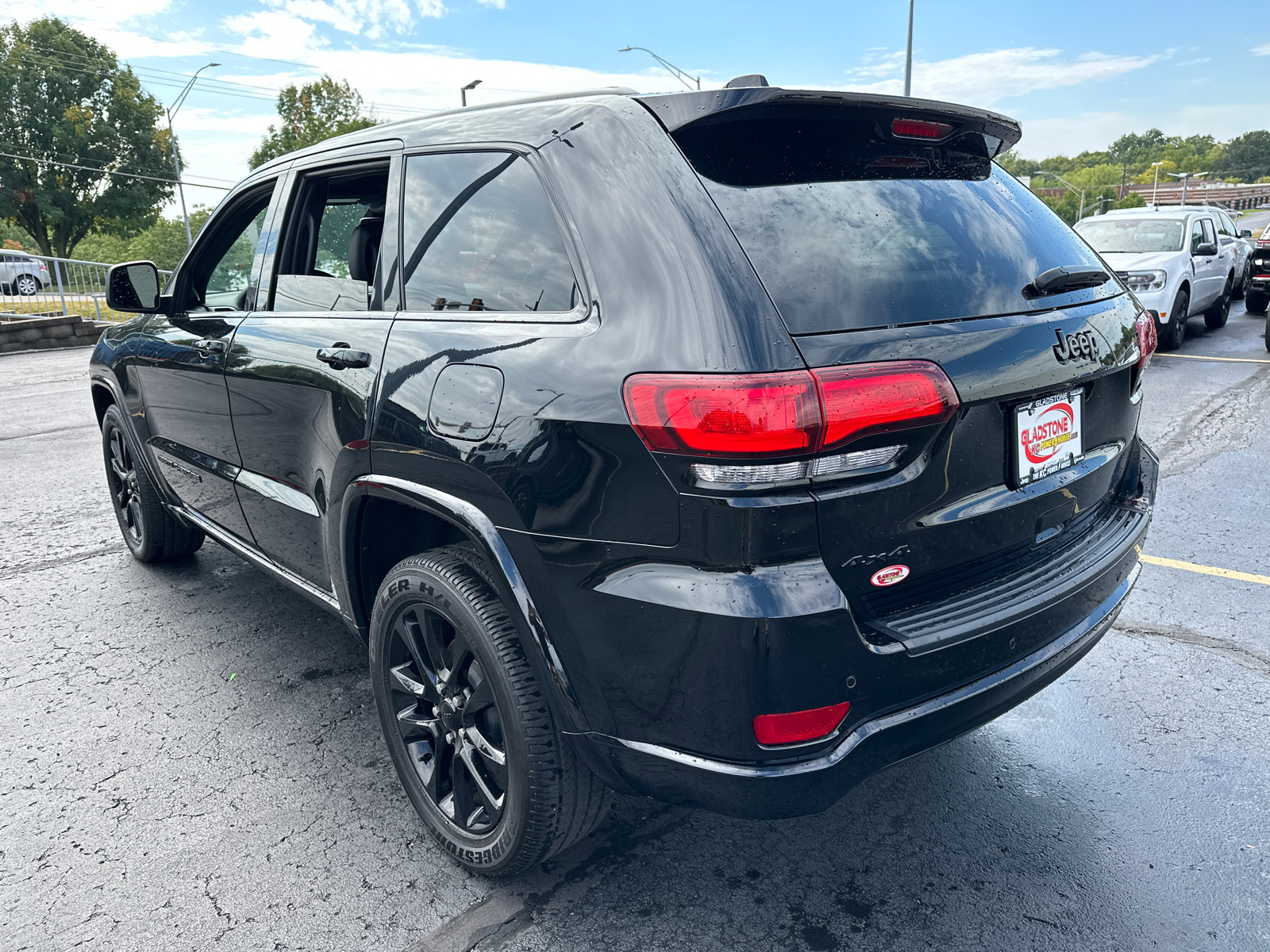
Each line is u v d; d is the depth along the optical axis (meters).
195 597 4.08
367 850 2.39
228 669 3.40
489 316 2.06
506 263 2.06
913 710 1.77
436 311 2.22
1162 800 2.55
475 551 2.15
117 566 4.51
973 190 2.19
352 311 2.52
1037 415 1.97
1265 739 2.84
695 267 1.67
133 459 4.09
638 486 1.67
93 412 9.17
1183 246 11.79
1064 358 1.98
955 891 2.21
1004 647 1.90
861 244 1.82
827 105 1.90
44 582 4.28
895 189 2.01
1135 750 2.79
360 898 2.21
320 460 2.55
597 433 1.72
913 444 1.69
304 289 2.76
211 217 3.44
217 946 2.05
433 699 2.29
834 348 1.62
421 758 2.42
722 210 1.74
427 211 2.34
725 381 1.56
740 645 1.59
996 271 1.99
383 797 2.62
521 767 2.00
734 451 1.55
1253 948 2.01
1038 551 2.10
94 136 51.88
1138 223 12.46
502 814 2.14
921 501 1.74
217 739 2.93
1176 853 2.33
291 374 2.62
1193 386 8.90
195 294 3.53
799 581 1.60
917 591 1.83
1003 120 2.23
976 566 1.94
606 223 1.84
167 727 3.00
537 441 1.82
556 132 2.04
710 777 1.72
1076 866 2.29
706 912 2.15
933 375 1.68
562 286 1.91
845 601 1.63
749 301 1.62
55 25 52.28
